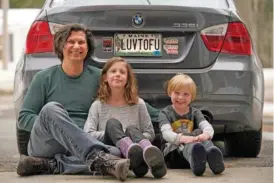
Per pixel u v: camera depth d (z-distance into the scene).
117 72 5.46
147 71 5.90
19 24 28.69
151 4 6.07
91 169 5.04
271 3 23.86
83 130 5.38
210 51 5.95
